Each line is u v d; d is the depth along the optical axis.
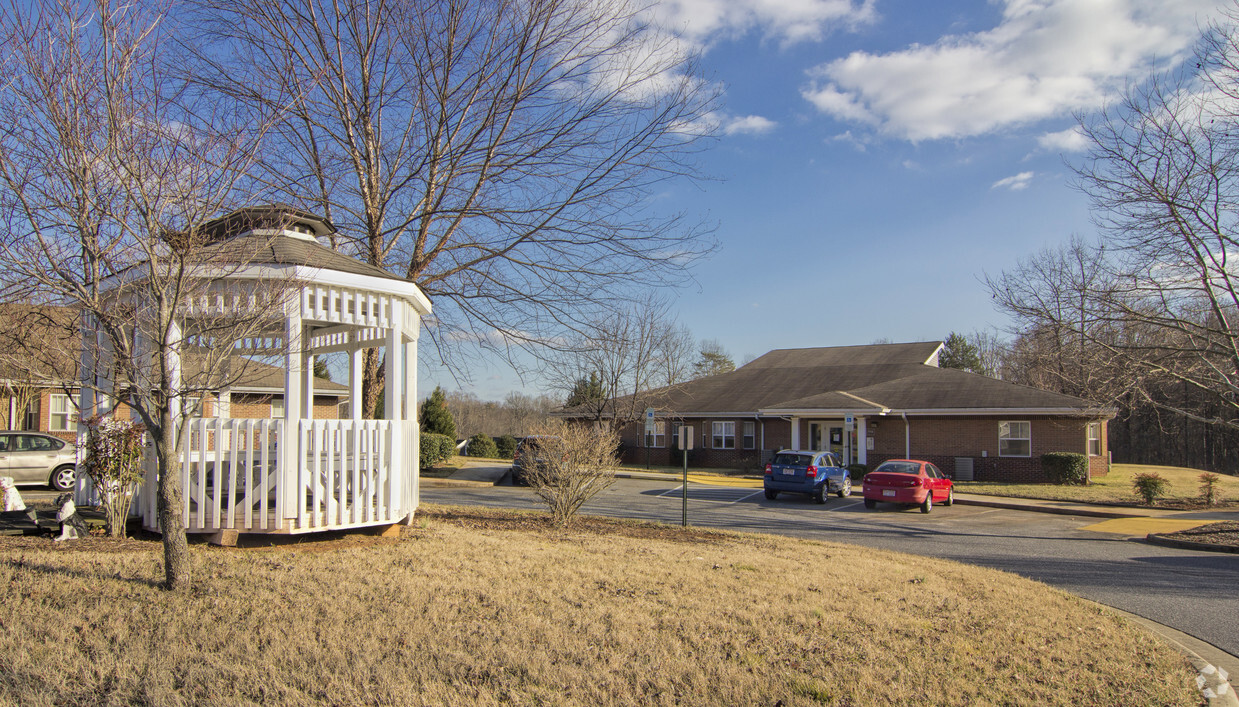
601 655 5.41
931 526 16.56
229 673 4.74
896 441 29.06
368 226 13.32
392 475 9.10
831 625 6.45
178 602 6.00
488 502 18.44
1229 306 14.92
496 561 8.27
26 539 8.16
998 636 6.41
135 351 6.61
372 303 8.88
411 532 9.95
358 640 5.41
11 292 6.04
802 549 11.20
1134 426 44.53
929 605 7.41
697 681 4.98
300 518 8.23
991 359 57.84
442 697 4.59
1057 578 10.38
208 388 6.30
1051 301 16.70
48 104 5.74
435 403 36.88
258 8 11.96
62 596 6.00
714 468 34.50
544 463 12.41
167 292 6.27
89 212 5.92
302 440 8.25
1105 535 15.30
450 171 13.23
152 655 4.96
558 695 4.69
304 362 11.87
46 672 4.61
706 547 10.77
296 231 8.97
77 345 7.16
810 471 20.94
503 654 5.30
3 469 15.44
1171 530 15.88
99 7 5.93
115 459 8.34
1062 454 25.30
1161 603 8.80
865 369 35.81
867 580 8.54
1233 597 9.16
